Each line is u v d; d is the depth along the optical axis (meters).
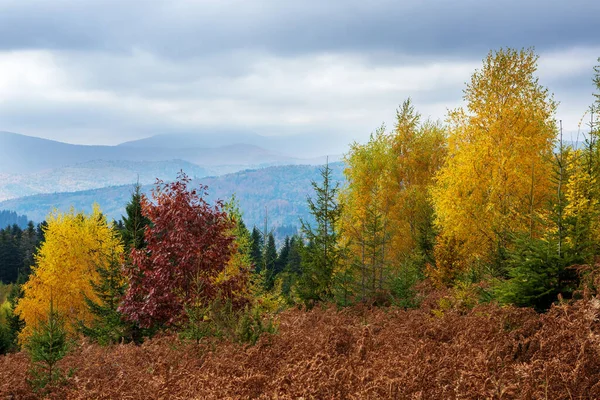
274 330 11.57
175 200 14.88
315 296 19.91
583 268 9.66
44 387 9.85
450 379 7.14
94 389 9.10
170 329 14.29
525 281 10.16
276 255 68.56
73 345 13.66
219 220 15.33
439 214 28.22
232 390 7.75
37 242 119.88
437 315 13.20
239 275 15.59
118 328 15.16
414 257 25.97
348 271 19.75
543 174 25.67
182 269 14.68
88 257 39.81
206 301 14.16
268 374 8.76
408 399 6.77
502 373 7.05
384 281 19.62
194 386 8.27
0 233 115.94
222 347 10.70
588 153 14.37
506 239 18.58
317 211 20.27
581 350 6.94
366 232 20.59
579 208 11.35
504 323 9.48
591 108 19.55
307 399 7.00
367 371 7.57
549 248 10.29
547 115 28.59
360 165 42.28
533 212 15.24
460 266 21.64
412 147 45.12
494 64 29.31
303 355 9.20
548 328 8.26
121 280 18.02
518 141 27.05
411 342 9.73
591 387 6.40
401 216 39.66
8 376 10.41
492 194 26.36
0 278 109.38
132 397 8.45
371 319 14.50
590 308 8.12
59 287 38.88
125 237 28.75
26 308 39.38
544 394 6.42
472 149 27.77
